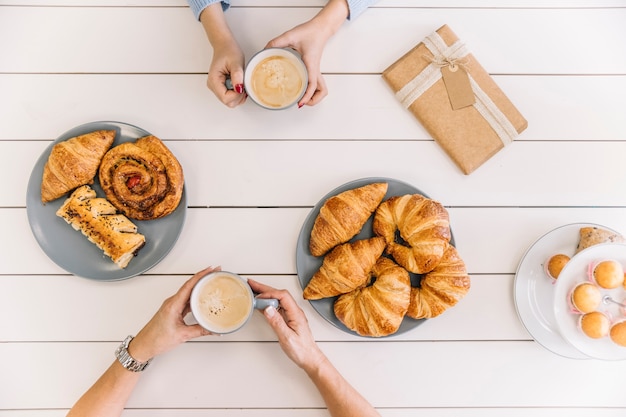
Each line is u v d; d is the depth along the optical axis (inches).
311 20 40.7
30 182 40.0
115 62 42.2
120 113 42.1
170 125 42.1
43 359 41.1
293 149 42.1
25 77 42.0
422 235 37.9
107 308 41.2
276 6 42.7
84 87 42.1
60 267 40.4
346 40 42.6
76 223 39.4
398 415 41.4
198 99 42.2
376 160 42.1
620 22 42.5
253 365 41.4
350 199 39.0
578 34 42.7
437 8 42.6
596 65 42.8
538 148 42.3
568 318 37.7
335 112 42.2
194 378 41.3
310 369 39.0
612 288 36.5
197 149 41.9
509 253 41.8
